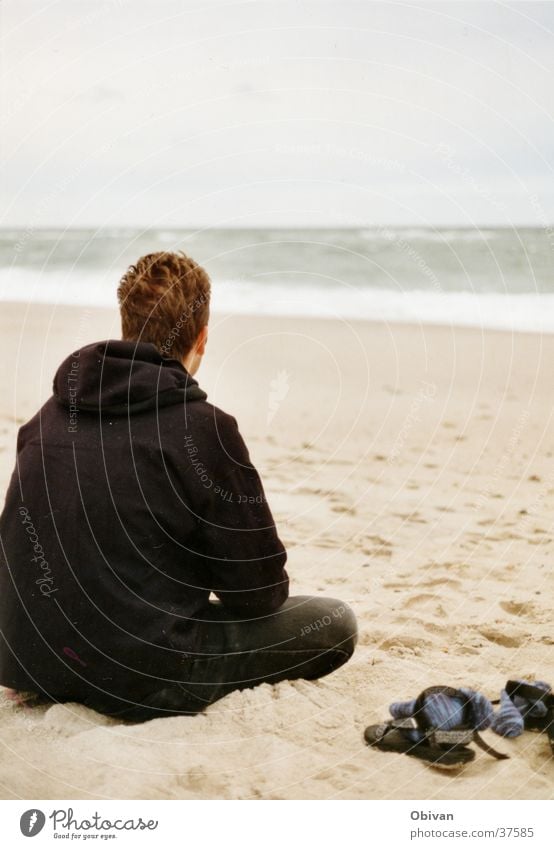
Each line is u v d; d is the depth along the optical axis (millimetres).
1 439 4586
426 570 3076
